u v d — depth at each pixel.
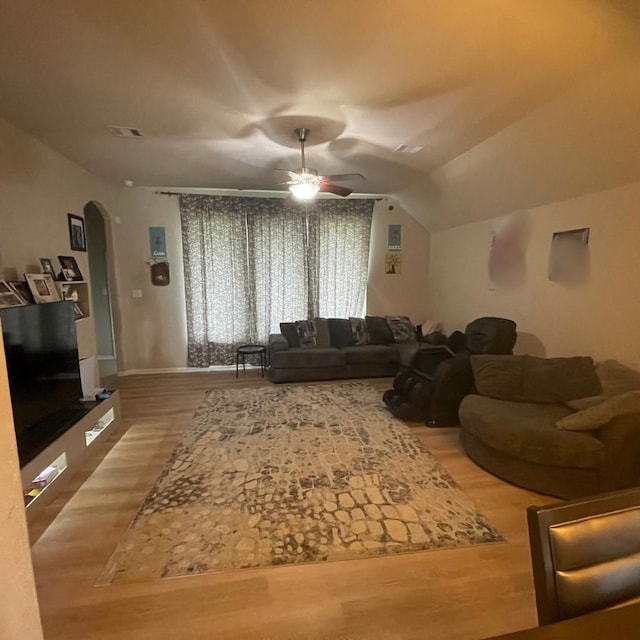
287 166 4.17
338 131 3.11
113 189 5.14
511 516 2.33
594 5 1.64
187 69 2.18
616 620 0.78
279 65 2.13
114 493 2.56
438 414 3.62
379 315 6.26
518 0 1.62
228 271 5.54
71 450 2.71
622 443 2.37
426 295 6.39
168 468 2.87
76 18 1.75
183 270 5.48
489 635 1.60
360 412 3.99
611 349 3.18
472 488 2.63
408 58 2.05
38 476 2.35
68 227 3.87
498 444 2.68
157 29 1.83
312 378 5.09
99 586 1.82
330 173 4.48
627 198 3.00
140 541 2.12
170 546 2.08
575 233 3.51
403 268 6.25
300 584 1.84
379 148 3.57
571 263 3.56
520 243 4.23
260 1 1.64
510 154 3.40
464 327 5.35
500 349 3.93
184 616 1.67
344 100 2.55
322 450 3.16
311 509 2.40
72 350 3.10
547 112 2.69
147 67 2.15
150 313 5.48
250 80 2.29
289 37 1.88
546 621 0.86
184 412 3.99
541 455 2.50
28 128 3.04
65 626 1.62
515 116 2.81
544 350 3.93
